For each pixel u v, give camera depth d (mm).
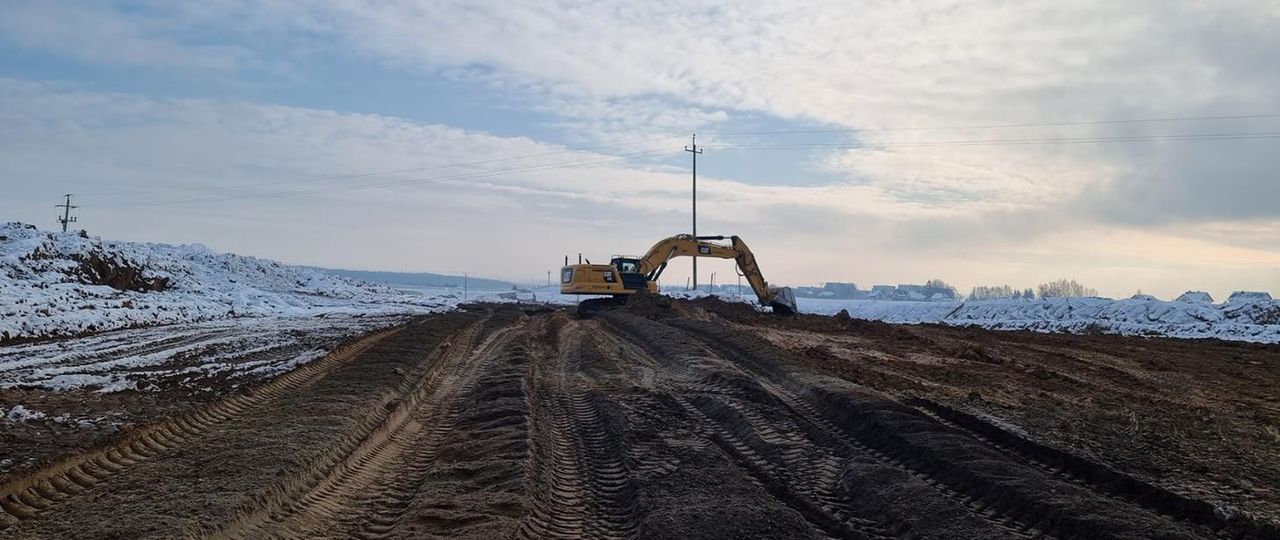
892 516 7945
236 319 31609
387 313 40438
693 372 17422
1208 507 7797
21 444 9422
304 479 8844
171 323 27891
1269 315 37844
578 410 13477
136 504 7574
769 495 8562
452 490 8586
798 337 28031
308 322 30781
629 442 11016
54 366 16141
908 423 11234
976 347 25641
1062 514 7434
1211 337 35188
